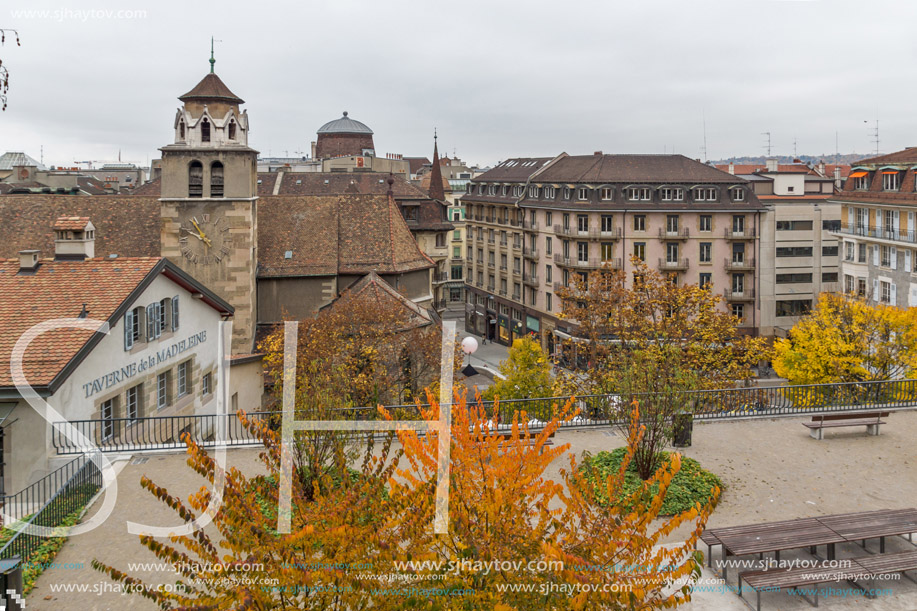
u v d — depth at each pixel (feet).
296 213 161.48
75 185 311.06
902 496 59.31
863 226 194.29
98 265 89.76
